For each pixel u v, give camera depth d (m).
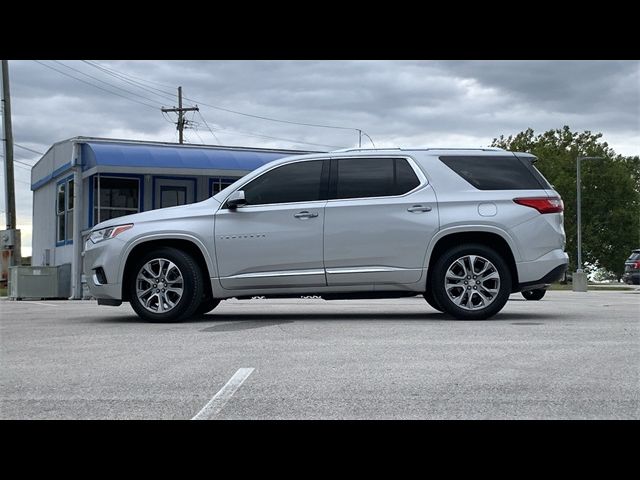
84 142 19.41
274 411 4.80
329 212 9.62
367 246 9.57
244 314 10.93
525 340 7.64
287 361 6.48
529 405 4.91
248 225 9.68
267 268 9.68
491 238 9.63
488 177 9.73
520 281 9.53
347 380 5.68
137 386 5.56
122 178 20.17
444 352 6.90
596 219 58.53
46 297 20.55
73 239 20.14
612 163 59.16
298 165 9.88
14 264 25.06
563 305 13.59
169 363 6.47
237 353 6.93
